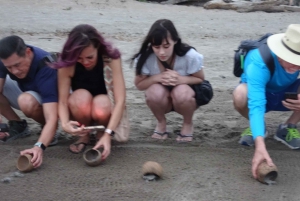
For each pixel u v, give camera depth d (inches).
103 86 155.1
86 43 137.7
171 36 147.9
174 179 135.6
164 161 148.2
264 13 589.0
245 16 557.9
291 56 133.4
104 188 130.1
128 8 575.8
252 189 129.5
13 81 162.9
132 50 339.0
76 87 155.3
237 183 133.2
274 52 135.8
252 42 155.1
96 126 145.9
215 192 128.0
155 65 160.1
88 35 138.6
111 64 147.0
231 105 216.1
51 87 147.2
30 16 478.6
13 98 165.3
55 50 326.0
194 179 135.5
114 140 165.2
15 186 131.5
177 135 175.3
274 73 144.6
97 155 143.6
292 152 157.3
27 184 132.6
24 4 547.8
